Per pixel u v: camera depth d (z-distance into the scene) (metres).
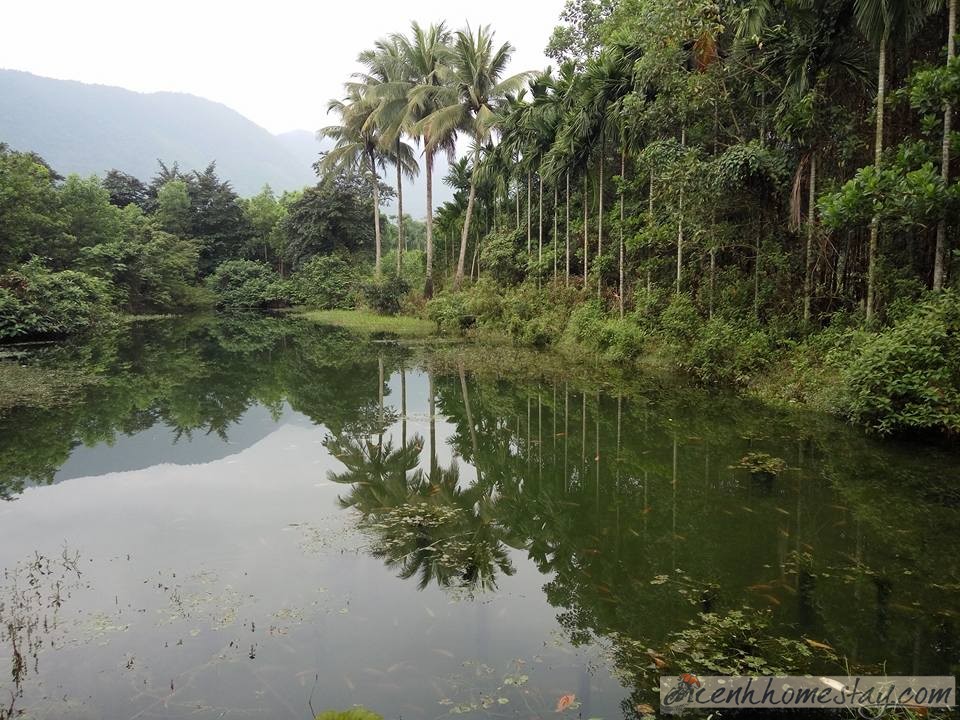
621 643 3.47
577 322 16.52
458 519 5.46
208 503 5.82
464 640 3.51
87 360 15.96
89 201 30.78
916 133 9.49
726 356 11.26
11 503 5.81
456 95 25.52
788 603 3.88
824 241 10.77
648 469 6.72
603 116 15.57
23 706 2.92
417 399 10.92
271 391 11.77
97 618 3.73
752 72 11.44
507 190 26.28
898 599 3.91
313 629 3.62
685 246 13.85
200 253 43.59
